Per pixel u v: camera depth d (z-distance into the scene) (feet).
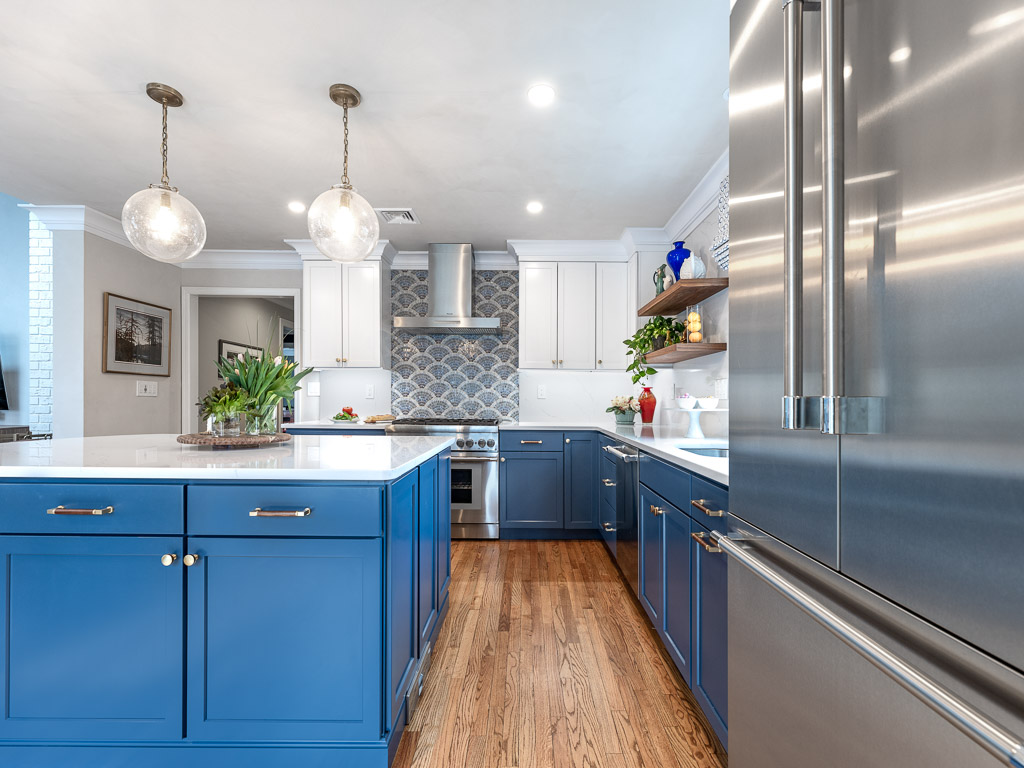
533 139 8.48
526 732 5.48
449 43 6.19
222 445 6.22
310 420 15.33
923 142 1.98
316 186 10.47
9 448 6.11
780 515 3.07
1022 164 1.59
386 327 14.93
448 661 6.92
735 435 3.74
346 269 14.40
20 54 6.40
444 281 14.37
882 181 2.20
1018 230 1.60
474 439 12.99
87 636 4.67
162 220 6.81
